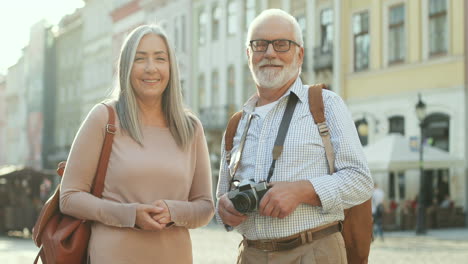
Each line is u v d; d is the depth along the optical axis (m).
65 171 3.62
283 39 3.75
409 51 24.33
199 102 36.91
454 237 17.83
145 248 3.55
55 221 3.64
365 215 3.71
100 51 49.69
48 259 3.57
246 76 33.09
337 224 3.68
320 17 28.33
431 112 23.41
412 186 23.03
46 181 34.66
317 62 28.16
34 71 61.22
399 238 17.80
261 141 3.73
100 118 3.63
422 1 23.94
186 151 3.78
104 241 3.53
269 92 3.82
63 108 57.19
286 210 3.43
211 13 35.84
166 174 3.65
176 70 3.82
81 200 3.53
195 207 3.71
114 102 3.73
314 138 3.64
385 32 25.38
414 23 24.17
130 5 44.44
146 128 3.73
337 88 27.25
